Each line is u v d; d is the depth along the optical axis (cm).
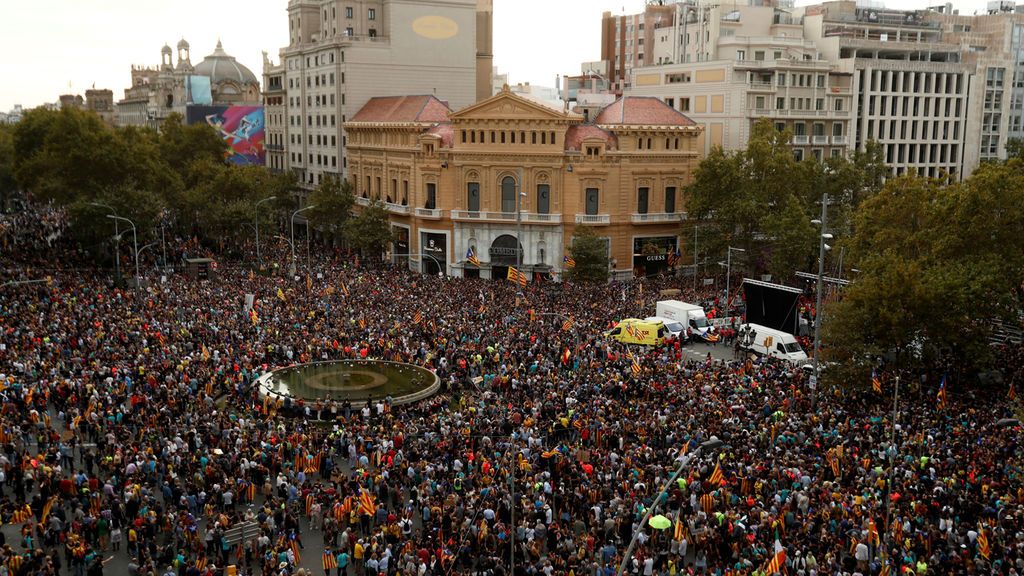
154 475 4303
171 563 3659
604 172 10775
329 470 4578
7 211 15838
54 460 4381
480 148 11069
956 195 6316
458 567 3619
